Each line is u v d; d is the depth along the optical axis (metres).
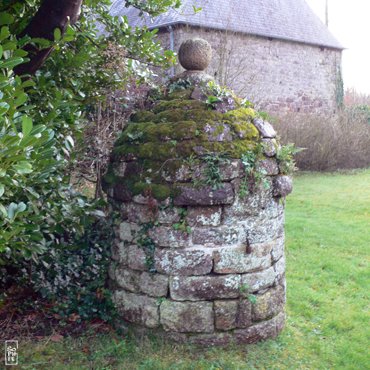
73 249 3.83
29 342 3.40
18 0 3.14
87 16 4.37
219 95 3.52
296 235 7.20
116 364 3.15
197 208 3.23
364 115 17.20
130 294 3.46
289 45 17.14
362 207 9.33
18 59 1.90
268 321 3.50
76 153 3.94
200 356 3.22
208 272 3.27
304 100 17.98
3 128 1.90
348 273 5.47
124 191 3.40
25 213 2.43
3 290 3.98
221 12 14.96
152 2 4.34
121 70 4.31
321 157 14.40
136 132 3.50
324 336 3.81
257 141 3.38
